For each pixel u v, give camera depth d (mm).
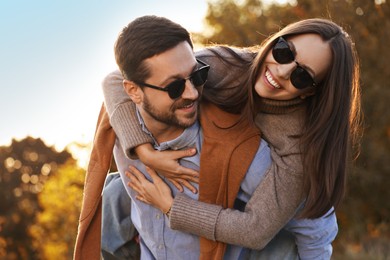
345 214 15188
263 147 3250
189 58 3086
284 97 3164
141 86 3141
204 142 3268
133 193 3484
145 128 3305
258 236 3146
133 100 3230
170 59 3059
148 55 3072
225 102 3291
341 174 3193
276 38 3117
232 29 17922
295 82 3088
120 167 3502
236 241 3174
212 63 3391
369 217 15188
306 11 16578
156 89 3102
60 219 20703
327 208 3178
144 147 3299
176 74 3064
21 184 35469
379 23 15703
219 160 3229
